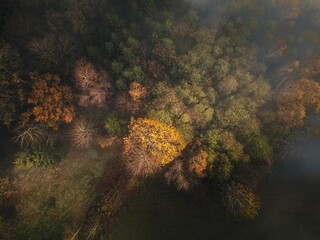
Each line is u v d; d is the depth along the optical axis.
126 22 45.78
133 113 37.66
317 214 39.06
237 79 39.69
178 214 37.94
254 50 43.66
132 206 37.69
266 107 39.31
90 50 40.31
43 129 35.56
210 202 38.28
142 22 45.69
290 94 37.81
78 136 36.91
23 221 34.66
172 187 38.84
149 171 36.09
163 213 37.84
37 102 33.84
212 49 41.94
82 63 37.62
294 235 37.41
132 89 36.75
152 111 35.84
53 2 42.03
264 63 44.53
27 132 33.97
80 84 36.22
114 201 37.44
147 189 38.66
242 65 41.56
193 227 37.50
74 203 36.59
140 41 43.69
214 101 37.91
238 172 38.00
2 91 33.03
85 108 38.66
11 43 37.22
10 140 36.59
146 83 39.19
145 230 36.81
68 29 40.72
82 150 39.25
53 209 35.84
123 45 40.72
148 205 38.03
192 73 38.59
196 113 36.59
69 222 35.56
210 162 35.69
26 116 33.69
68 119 35.81
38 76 34.62
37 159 35.97
